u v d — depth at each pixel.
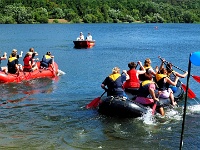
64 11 118.00
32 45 37.31
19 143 7.93
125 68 21.05
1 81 14.70
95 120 9.60
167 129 8.92
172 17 143.12
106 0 139.38
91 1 132.12
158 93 10.50
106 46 37.03
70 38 49.66
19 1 114.50
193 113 10.34
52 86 14.44
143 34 62.38
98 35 58.38
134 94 11.13
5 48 33.78
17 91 13.34
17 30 71.12
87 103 11.45
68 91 13.49
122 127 9.05
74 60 24.55
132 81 11.37
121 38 51.34
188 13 143.75
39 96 12.54
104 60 24.64
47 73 16.50
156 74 10.79
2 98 12.14
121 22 128.62
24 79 15.45
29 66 15.91
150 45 38.69
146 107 9.90
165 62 13.12
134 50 32.62
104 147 7.77
